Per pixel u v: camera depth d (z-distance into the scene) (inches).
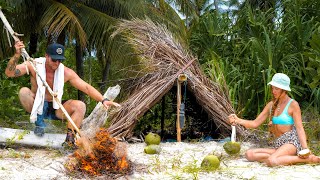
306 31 366.0
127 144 257.9
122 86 299.9
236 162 213.3
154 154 230.8
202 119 309.4
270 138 236.1
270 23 414.3
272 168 199.3
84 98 518.0
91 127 236.2
